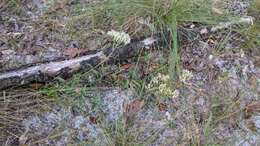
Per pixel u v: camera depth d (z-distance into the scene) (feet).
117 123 5.60
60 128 5.51
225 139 5.64
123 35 6.07
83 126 5.57
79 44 6.47
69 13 6.95
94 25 6.72
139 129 5.61
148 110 5.84
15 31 6.64
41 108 5.66
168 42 6.52
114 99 5.90
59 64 5.89
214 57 6.57
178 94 6.05
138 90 6.02
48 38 6.55
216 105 5.97
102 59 6.12
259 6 7.32
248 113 5.97
